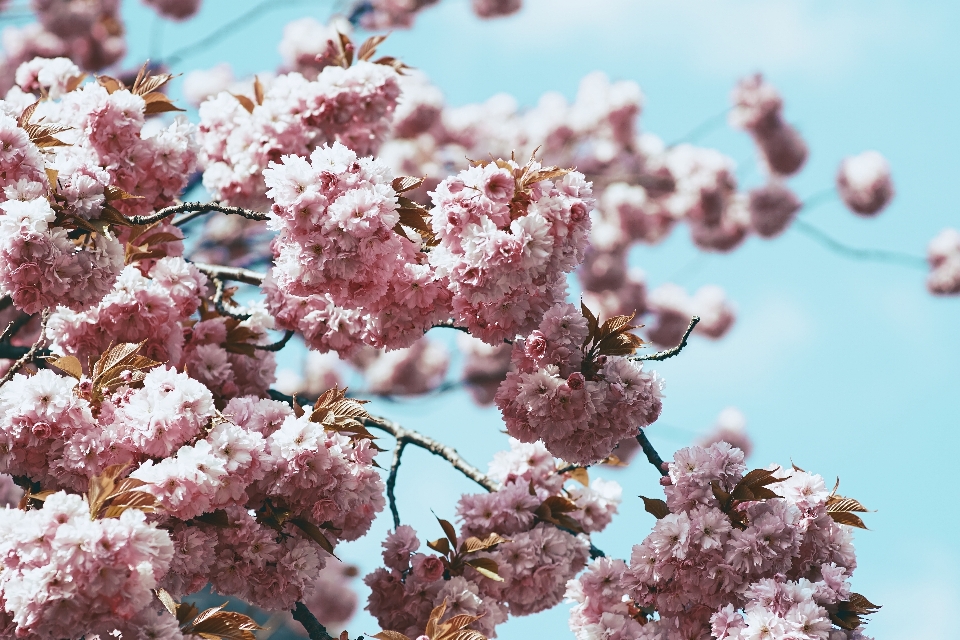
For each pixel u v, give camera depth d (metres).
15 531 2.92
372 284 3.63
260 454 3.51
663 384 3.90
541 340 3.75
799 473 4.01
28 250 3.48
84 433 3.55
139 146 4.40
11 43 11.05
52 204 3.62
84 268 3.59
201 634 3.14
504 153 12.55
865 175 12.84
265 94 5.30
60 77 5.23
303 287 3.65
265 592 3.79
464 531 4.56
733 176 12.82
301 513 3.84
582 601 4.40
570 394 3.74
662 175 13.02
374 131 5.34
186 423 3.47
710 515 3.73
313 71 10.55
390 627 4.25
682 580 3.73
